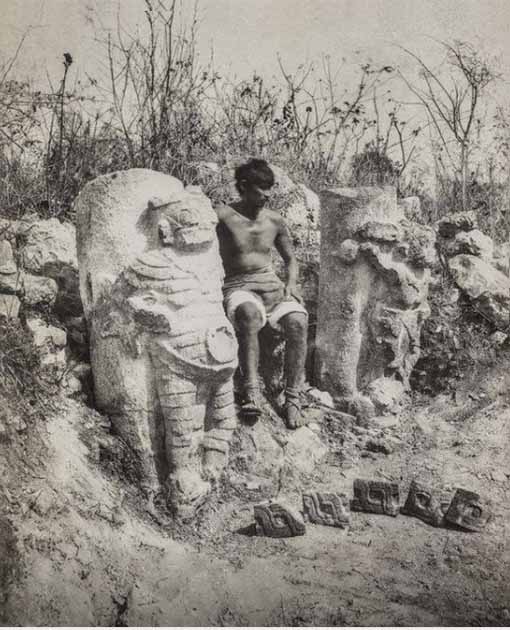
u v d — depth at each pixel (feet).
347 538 14.23
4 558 11.87
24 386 13.69
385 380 17.33
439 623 12.51
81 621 11.93
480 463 16.65
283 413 16.28
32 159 18.39
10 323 14.11
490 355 18.88
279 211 19.45
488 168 22.81
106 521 13.16
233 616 12.55
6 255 14.75
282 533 14.03
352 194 16.89
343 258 16.88
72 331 15.34
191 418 13.89
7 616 11.60
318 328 17.52
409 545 14.16
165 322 13.44
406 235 17.20
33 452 13.16
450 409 18.03
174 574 12.98
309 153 22.12
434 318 18.85
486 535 14.62
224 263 16.08
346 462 16.26
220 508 14.42
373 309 17.11
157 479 14.08
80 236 14.67
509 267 20.66
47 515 12.60
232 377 14.98
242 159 19.84
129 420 14.03
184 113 20.13
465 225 20.29
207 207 14.11
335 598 12.86
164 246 13.92
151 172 14.43
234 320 15.49
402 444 16.99
